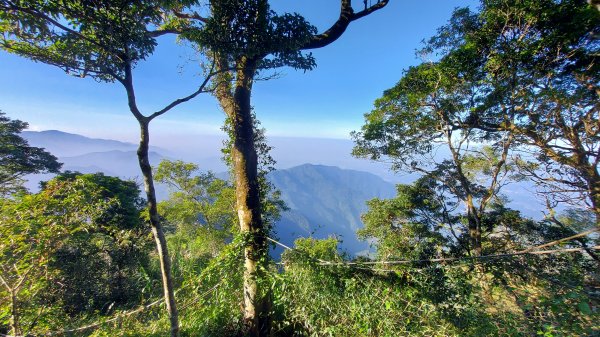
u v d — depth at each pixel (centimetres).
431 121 1138
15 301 342
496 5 841
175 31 451
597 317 245
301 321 433
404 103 1099
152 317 480
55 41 281
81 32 284
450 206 1268
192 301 440
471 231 1099
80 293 686
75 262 692
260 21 328
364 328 333
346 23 482
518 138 947
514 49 813
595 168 773
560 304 268
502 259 353
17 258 356
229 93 517
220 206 1758
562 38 725
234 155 485
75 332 421
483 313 307
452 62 957
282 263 455
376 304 342
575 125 798
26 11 246
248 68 403
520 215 1099
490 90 920
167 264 325
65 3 253
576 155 813
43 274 399
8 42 277
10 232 340
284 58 367
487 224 1169
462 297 322
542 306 282
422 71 1047
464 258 351
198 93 343
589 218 775
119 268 885
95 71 297
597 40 717
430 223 1264
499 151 1148
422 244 1016
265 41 342
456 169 1257
